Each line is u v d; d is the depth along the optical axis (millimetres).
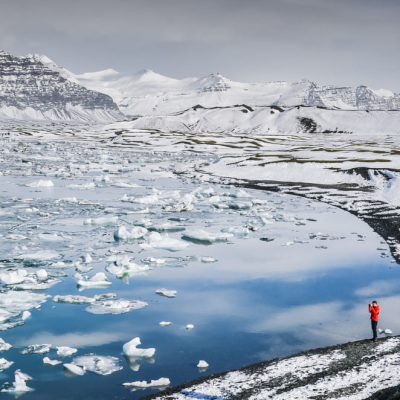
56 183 96125
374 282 41188
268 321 33156
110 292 38219
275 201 81188
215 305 35906
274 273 43469
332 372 24531
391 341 28719
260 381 24156
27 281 39375
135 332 31234
